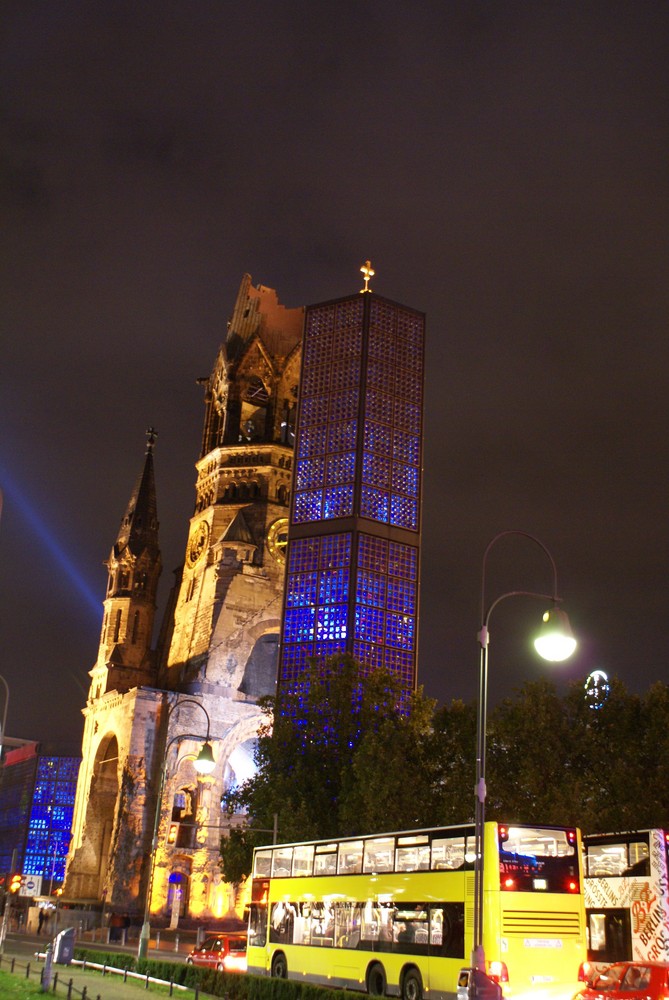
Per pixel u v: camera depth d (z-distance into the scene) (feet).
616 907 142.92
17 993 142.20
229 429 526.57
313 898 167.94
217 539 505.25
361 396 384.88
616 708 210.79
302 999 137.08
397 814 232.32
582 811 192.13
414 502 383.86
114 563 538.88
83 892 460.96
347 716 275.59
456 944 132.16
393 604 368.89
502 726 215.10
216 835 435.94
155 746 444.14
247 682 479.82
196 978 168.66
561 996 125.90
